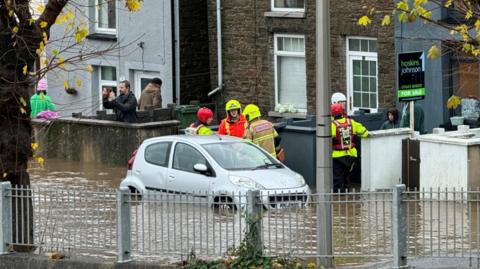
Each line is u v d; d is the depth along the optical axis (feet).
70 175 217.56
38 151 239.71
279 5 248.52
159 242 123.65
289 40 248.11
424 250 116.57
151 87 246.06
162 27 263.49
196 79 264.11
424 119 217.97
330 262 119.03
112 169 224.94
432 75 217.56
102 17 277.03
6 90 134.10
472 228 114.83
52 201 129.59
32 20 133.49
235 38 256.52
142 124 227.20
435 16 211.41
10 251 131.54
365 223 118.52
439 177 184.55
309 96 243.40
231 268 118.11
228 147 175.22
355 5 230.89
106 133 231.91
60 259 128.06
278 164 175.42
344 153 184.44
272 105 251.80
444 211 117.08
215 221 120.47
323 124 126.00
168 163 176.76
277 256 118.62
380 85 228.84
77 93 281.33
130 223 124.88
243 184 167.53
